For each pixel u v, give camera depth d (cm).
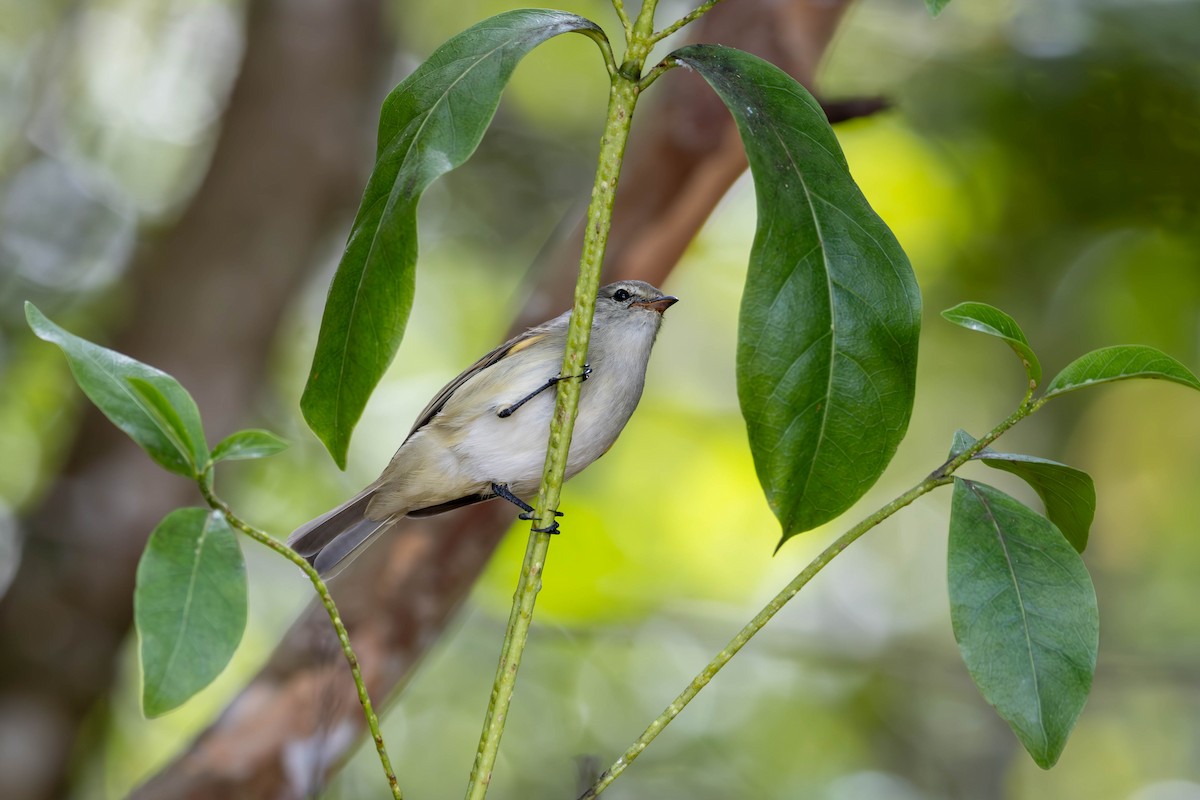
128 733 1386
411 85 419
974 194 1229
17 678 1057
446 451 680
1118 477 1585
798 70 820
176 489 1133
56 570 1077
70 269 1474
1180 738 1572
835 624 1633
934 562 1691
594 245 418
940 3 386
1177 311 1209
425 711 1448
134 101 1614
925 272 1313
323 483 1454
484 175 1622
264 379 1255
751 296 392
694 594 1388
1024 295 1267
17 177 1496
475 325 1577
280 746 746
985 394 1585
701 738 1473
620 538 1200
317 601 771
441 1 1593
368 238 414
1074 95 1053
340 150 1228
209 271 1171
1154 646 1461
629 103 414
